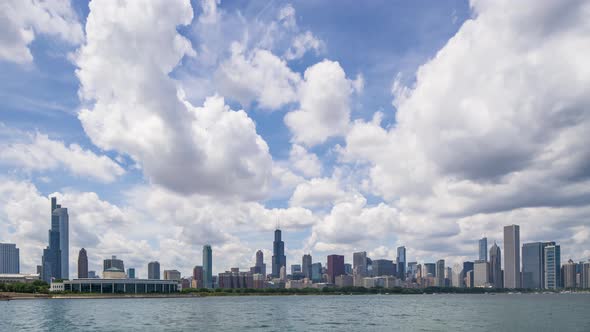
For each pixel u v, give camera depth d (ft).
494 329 490.90
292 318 638.94
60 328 492.95
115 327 504.02
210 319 616.39
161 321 580.71
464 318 644.27
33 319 598.34
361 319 623.36
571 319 630.33
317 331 468.34
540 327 515.50
